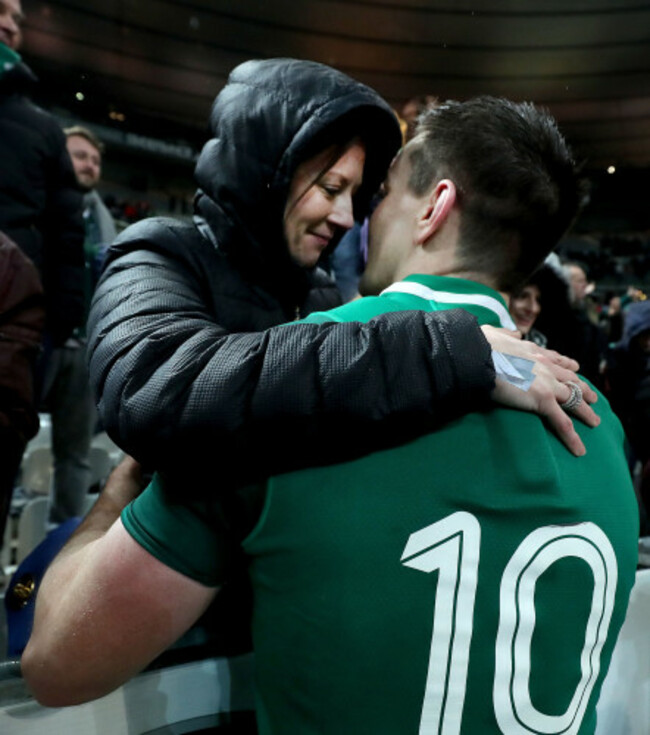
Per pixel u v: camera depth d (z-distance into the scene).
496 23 11.55
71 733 0.66
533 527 0.54
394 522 0.52
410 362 0.52
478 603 0.53
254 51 12.05
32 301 1.12
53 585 0.58
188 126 13.23
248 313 0.84
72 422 1.92
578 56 12.07
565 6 11.12
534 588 0.55
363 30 11.72
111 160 13.00
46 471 2.34
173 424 0.50
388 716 0.52
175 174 13.59
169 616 0.53
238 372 0.50
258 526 0.52
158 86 12.48
